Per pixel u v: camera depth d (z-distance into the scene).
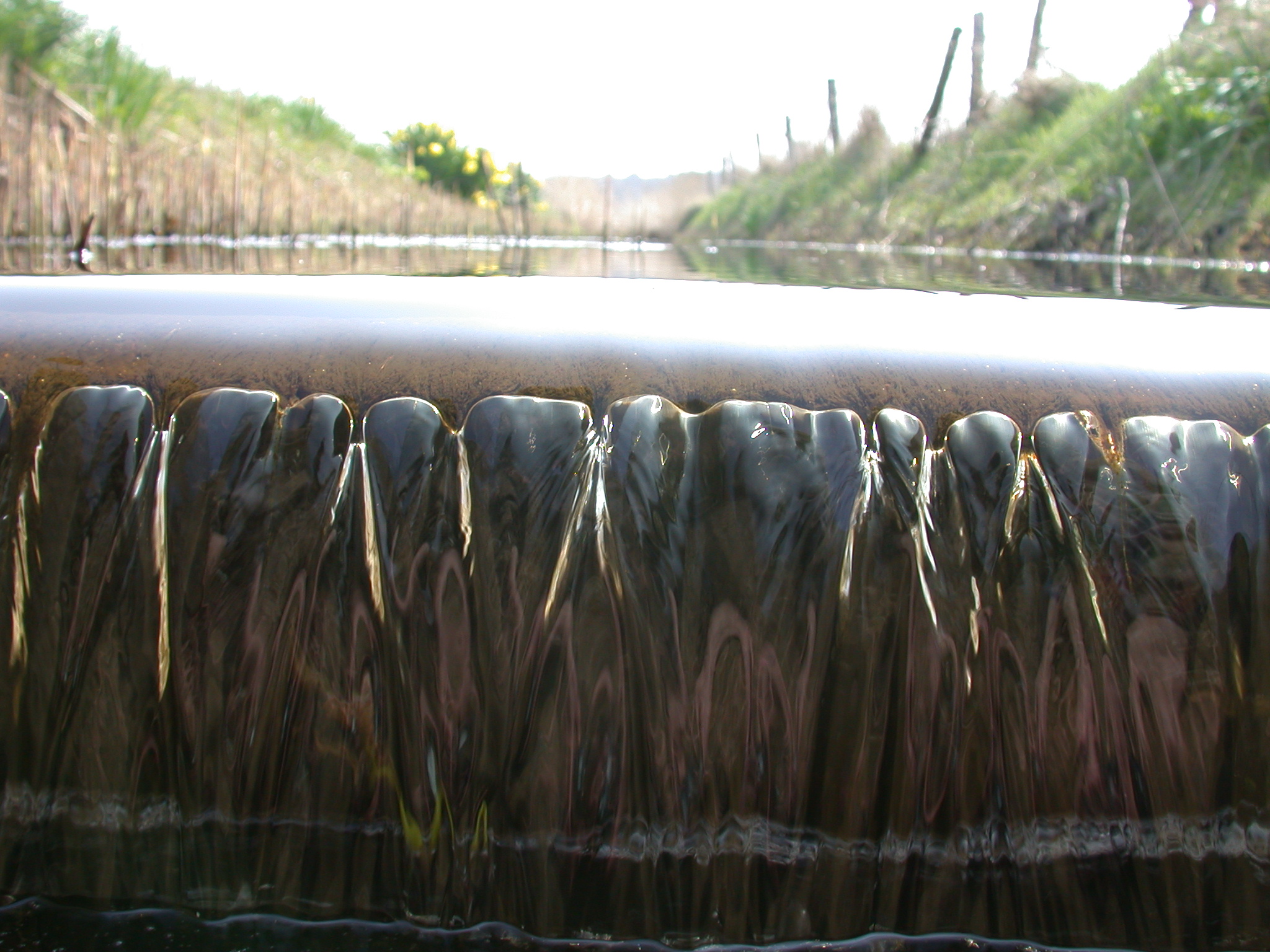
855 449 0.86
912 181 11.73
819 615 0.85
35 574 0.87
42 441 0.88
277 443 0.87
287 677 0.86
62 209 3.81
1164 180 6.21
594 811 0.85
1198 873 0.84
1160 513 0.85
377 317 1.01
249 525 0.86
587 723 0.86
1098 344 0.97
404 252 3.54
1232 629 0.84
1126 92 7.74
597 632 0.85
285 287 1.25
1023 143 9.88
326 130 13.50
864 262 3.84
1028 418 0.87
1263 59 6.28
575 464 0.87
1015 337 1.00
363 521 0.86
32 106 5.26
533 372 0.90
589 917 0.86
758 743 0.85
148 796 0.87
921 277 2.28
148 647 0.86
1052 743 0.84
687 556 0.85
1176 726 0.84
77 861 0.87
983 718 0.85
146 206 4.47
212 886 0.87
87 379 0.89
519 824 0.86
